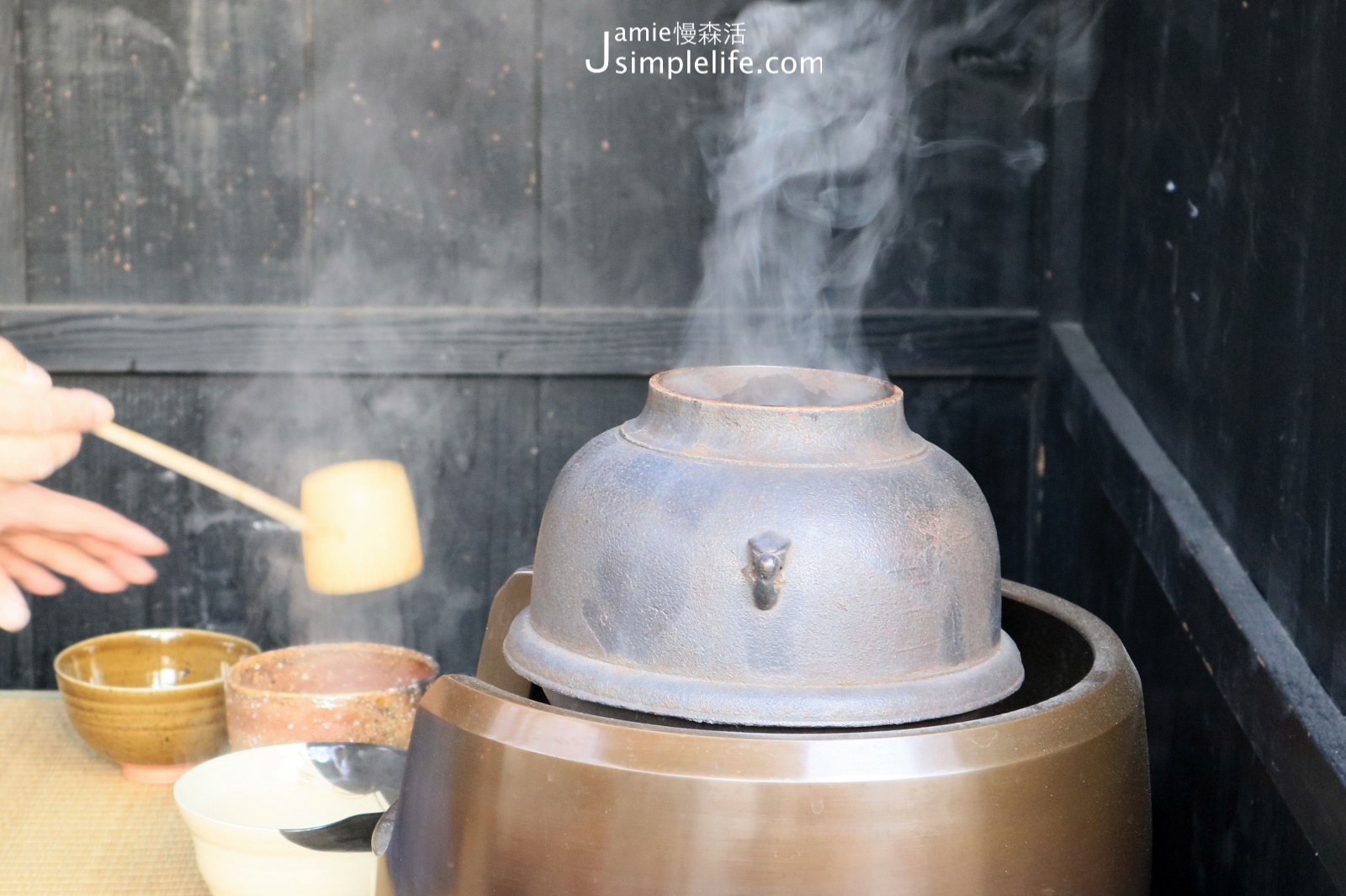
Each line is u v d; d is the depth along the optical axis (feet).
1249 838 3.95
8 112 5.90
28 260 6.03
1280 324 3.75
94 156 5.97
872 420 3.17
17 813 4.67
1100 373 5.33
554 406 6.20
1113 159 5.31
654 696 2.96
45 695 5.79
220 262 6.06
